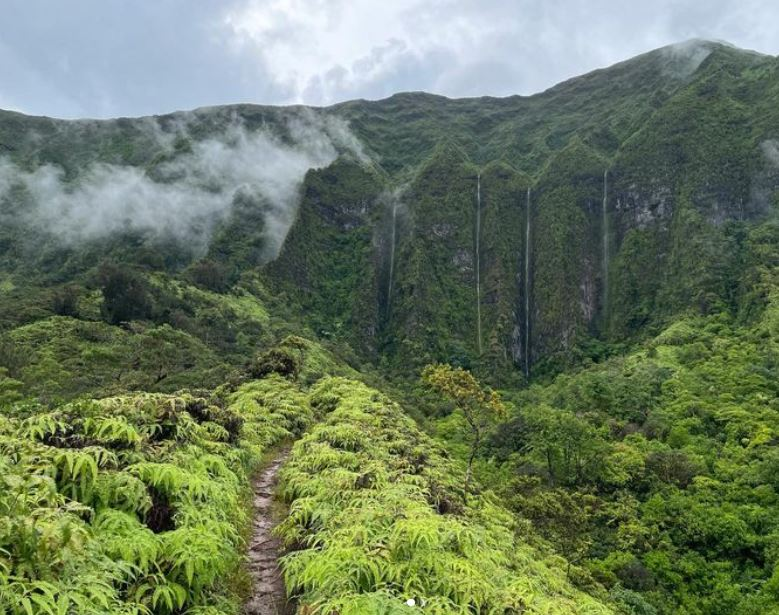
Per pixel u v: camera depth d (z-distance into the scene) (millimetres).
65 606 3080
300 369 31453
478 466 34844
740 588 25797
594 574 24203
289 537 6328
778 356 54031
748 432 39250
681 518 30156
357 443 11539
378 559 4723
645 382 54531
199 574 4242
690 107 140125
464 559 5324
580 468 36750
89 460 4516
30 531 3342
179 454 6238
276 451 14477
